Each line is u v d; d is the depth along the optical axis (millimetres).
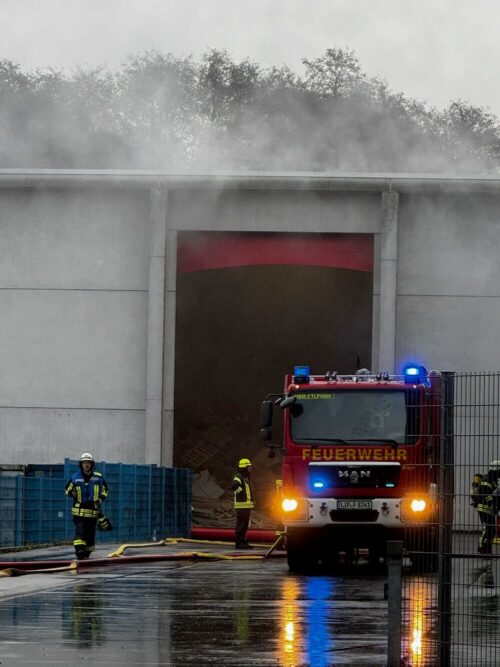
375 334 35625
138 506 30109
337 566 21922
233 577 18922
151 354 35469
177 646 10688
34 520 25297
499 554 9602
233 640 11094
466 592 11312
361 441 19922
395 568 9273
